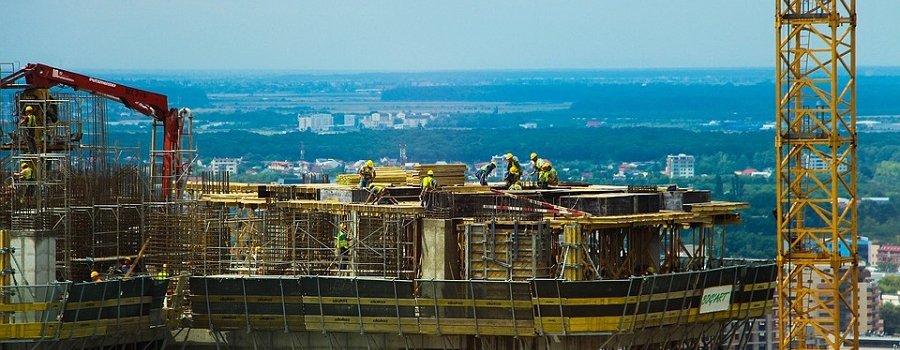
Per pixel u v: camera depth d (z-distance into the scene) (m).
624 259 182.62
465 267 176.25
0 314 169.75
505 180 196.50
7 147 189.38
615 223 175.12
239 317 181.00
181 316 183.25
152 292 177.50
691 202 185.12
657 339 178.62
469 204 180.75
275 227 190.88
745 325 189.25
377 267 182.25
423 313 175.62
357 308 177.62
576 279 171.88
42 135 188.75
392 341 179.12
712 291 180.50
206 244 189.38
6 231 170.62
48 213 179.38
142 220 188.75
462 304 174.12
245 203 194.50
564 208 177.62
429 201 181.62
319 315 179.00
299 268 187.62
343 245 185.00
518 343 175.62
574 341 174.25
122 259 188.88
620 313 172.00
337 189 190.88
